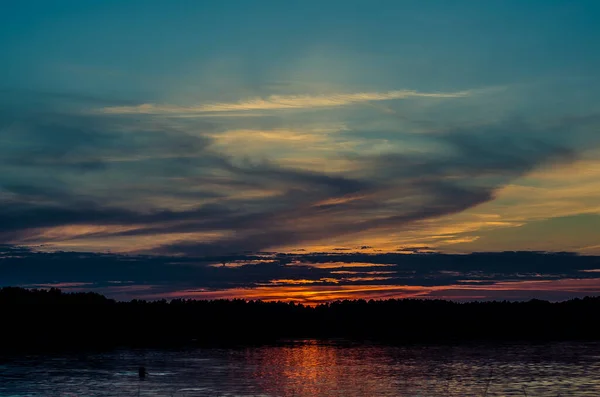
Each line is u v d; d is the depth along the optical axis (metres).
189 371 113.81
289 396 89.25
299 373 111.31
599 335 182.00
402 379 103.75
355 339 186.12
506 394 90.31
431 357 136.00
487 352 145.38
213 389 94.69
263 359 134.12
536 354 139.25
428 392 92.12
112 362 126.31
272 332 199.12
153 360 130.88
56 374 107.62
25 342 160.88
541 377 104.31
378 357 137.75
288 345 169.12
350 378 105.44
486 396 89.06
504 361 126.62
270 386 97.25
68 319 189.50
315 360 132.25
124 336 182.38
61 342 164.88
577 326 196.75
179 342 173.75
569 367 116.25
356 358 136.25
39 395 89.00
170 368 117.81
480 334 191.25
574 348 152.75
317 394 91.00
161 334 189.12
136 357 136.12
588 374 107.38
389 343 172.75
